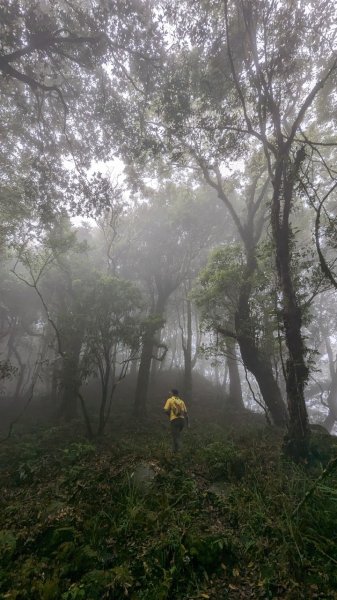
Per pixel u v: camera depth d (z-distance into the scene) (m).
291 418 7.49
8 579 3.91
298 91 11.46
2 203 14.47
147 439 10.78
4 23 9.37
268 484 5.87
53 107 13.80
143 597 3.56
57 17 10.68
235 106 10.38
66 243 12.88
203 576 3.92
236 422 15.37
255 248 12.84
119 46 10.86
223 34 9.75
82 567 4.08
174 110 10.30
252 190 14.52
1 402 21.30
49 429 12.51
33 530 4.85
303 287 9.95
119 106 12.33
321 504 4.77
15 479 7.36
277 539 4.34
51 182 12.95
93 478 6.49
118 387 21.80
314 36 9.31
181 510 5.16
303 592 3.57
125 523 4.80
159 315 12.72
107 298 11.98
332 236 9.05
